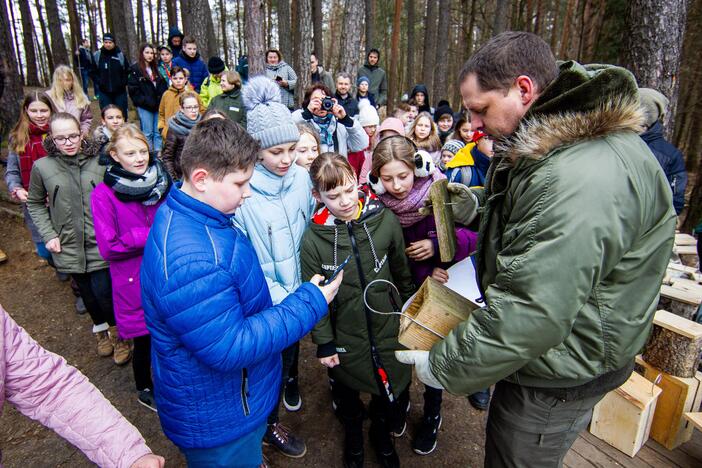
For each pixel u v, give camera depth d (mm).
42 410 1010
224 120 1184
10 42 5949
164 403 1299
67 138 2416
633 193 947
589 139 986
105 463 1029
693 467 1941
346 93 5738
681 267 2719
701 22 6629
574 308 947
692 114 7082
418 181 1889
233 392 1305
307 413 2350
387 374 1790
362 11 8070
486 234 1274
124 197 2084
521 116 1079
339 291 1723
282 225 1784
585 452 2031
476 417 2328
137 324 2213
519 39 1041
